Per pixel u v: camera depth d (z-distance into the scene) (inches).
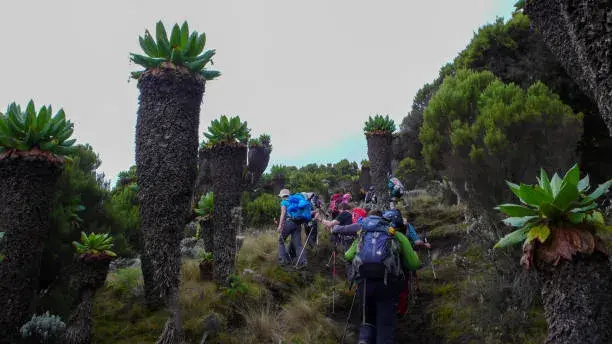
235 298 196.1
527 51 359.9
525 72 331.0
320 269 275.3
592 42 71.3
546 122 199.0
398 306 178.5
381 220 174.9
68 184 180.5
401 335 184.5
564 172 196.5
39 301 154.9
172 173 141.2
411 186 595.2
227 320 181.2
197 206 232.7
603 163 285.0
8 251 120.9
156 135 142.6
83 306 142.6
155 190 140.2
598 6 69.3
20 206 123.7
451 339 170.7
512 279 183.0
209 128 217.0
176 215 141.6
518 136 204.8
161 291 139.3
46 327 128.5
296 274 249.6
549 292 109.6
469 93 270.5
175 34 156.8
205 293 192.5
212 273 210.7
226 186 210.7
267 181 698.2
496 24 378.6
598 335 99.1
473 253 235.8
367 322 166.7
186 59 155.6
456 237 276.8
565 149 197.8
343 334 188.9
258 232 395.9
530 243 112.4
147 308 178.5
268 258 275.1
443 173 240.1
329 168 1074.7
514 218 120.6
